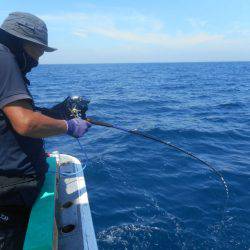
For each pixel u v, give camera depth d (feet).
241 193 20.95
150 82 144.56
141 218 18.01
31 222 6.91
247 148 32.09
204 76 199.21
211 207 19.17
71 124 7.07
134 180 23.15
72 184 10.15
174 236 16.42
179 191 21.34
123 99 77.05
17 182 7.23
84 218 8.61
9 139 6.86
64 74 245.65
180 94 89.97
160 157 28.12
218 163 26.81
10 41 6.96
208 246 15.74
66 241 7.78
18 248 7.47
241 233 16.70
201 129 40.14
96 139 35.06
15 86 6.04
